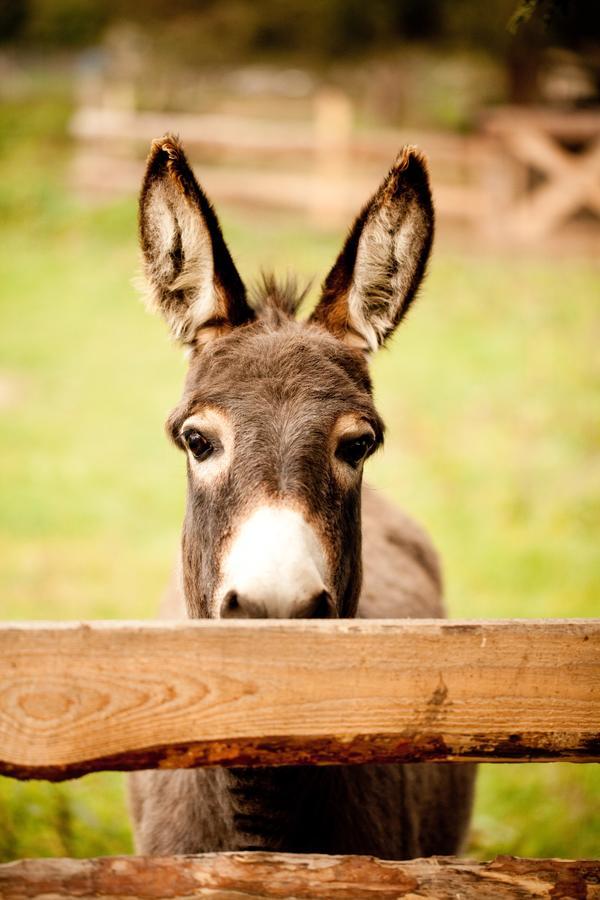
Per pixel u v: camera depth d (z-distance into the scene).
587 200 18.70
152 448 10.67
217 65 31.72
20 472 9.89
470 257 18.30
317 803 3.02
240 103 39.38
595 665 2.15
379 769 3.37
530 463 9.77
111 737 2.07
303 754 2.14
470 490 9.33
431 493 9.28
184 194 3.17
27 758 2.04
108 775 5.20
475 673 2.14
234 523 2.69
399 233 3.31
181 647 2.08
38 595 7.54
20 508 9.09
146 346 14.12
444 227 19.98
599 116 18.59
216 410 2.89
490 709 2.15
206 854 2.16
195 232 3.21
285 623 2.11
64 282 16.97
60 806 4.50
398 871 2.17
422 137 21.36
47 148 27.62
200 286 3.27
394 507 5.30
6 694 2.03
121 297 16.28
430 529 8.59
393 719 2.13
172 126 22.78
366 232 3.29
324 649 2.11
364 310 3.38
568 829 4.80
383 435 3.18
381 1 23.02
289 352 3.00
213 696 2.09
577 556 8.07
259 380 2.91
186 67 32.28
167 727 2.08
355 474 3.02
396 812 3.38
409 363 12.92
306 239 18.92
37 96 35.91
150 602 7.51
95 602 7.45
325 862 2.16
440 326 14.56
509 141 18.88
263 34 27.95
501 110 20.77
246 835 2.97
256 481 2.69
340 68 30.89
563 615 7.13
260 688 2.10
